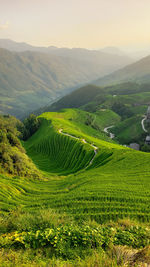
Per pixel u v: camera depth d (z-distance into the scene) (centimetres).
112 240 980
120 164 4747
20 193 3638
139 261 733
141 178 3291
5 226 1273
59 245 941
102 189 2731
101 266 691
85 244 972
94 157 6662
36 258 830
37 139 13475
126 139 19162
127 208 1962
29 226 1186
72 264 737
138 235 1053
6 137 7231
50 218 1272
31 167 5931
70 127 13112
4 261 751
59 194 3303
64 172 6919
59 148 9612
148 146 13800
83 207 2119
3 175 4384
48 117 17212
